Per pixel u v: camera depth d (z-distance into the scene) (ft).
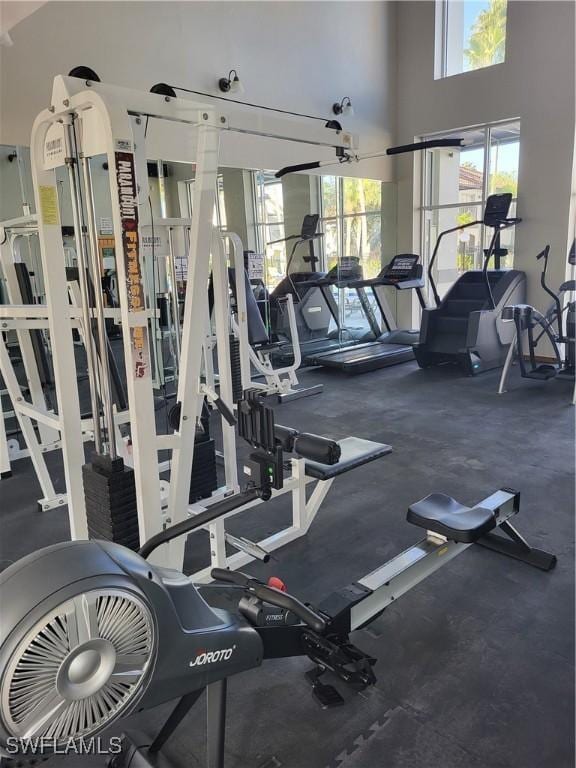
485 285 22.57
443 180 26.81
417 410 16.97
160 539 5.17
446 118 25.38
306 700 6.13
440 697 6.08
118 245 5.96
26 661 3.33
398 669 6.50
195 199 7.03
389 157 27.14
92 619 3.51
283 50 22.20
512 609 7.52
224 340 10.29
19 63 15.87
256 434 5.04
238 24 20.67
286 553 9.15
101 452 7.04
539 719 5.74
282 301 21.16
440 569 8.47
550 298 23.04
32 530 10.36
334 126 8.89
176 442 7.30
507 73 22.98
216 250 9.98
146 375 6.44
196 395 7.41
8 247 12.64
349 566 8.72
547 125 22.11
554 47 21.42
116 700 3.77
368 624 7.25
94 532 7.11
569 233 22.17
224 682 4.66
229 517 10.34
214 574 5.32
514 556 8.66
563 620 7.27
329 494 11.29
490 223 20.97
